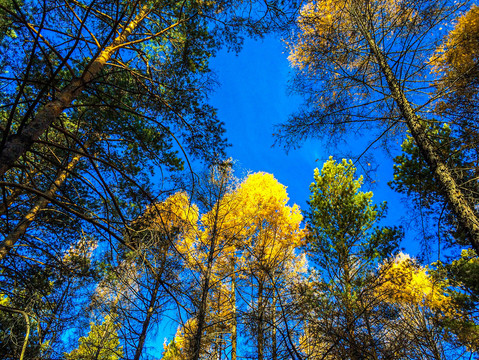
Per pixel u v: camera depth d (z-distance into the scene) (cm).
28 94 521
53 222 616
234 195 749
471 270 637
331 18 498
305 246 775
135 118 556
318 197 794
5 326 302
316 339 481
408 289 626
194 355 477
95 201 612
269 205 893
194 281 546
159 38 507
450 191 383
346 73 525
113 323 680
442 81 465
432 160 415
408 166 703
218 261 765
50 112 285
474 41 421
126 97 509
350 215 738
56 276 595
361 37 534
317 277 684
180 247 613
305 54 550
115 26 303
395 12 472
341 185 774
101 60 370
